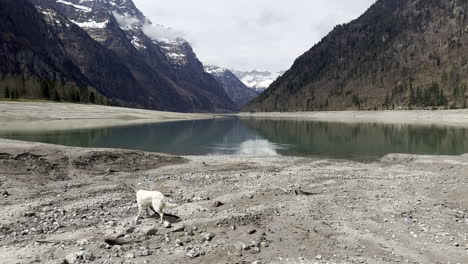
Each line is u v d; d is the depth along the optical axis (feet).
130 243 39.58
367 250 39.50
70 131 206.80
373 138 202.90
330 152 144.56
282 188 68.54
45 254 35.94
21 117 275.18
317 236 43.21
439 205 59.31
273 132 255.91
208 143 176.86
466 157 108.27
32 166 79.92
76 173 82.02
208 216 49.29
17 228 44.14
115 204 57.62
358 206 57.67
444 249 40.42
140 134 211.41
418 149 152.15
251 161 111.55
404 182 78.69
